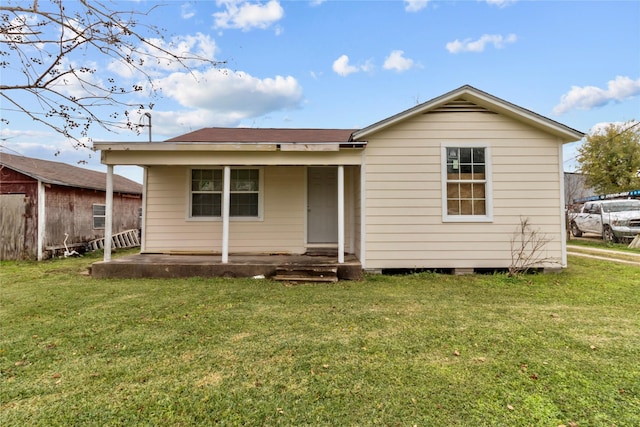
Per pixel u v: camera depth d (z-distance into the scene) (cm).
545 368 290
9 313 452
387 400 242
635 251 1086
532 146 732
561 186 729
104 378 276
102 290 582
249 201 899
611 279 662
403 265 728
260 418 221
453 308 471
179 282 648
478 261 726
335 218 907
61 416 224
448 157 736
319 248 894
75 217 1220
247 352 324
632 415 223
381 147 734
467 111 734
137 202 1620
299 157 729
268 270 691
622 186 2330
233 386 262
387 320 418
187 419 221
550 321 413
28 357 315
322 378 274
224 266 699
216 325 400
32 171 1114
